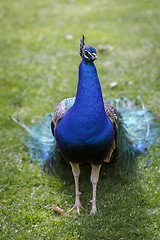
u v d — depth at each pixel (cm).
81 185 367
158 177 358
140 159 389
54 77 609
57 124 311
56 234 297
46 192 352
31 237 294
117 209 324
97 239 292
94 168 322
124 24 856
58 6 1080
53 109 503
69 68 638
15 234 297
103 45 720
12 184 365
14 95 555
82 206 341
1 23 942
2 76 623
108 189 355
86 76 276
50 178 374
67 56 692
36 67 656
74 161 311
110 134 294
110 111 325
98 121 280
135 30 809
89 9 1019
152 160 383
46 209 331
